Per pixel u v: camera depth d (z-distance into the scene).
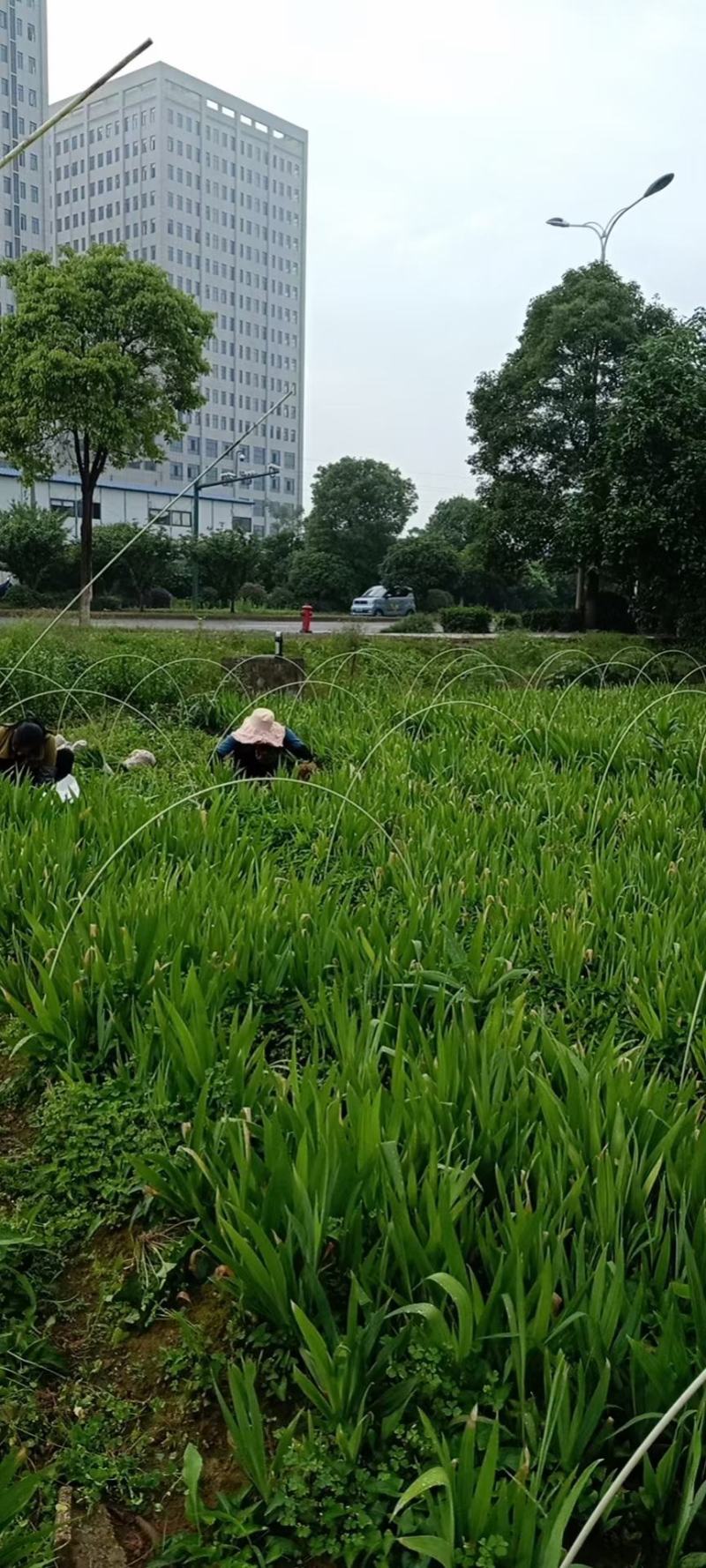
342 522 53.25
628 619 28.28
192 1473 2.16
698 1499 1.99
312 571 49.88
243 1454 2.17
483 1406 2.24
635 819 6.11
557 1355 2.22
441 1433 2.20
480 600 51.97
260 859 5.22
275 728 7.72
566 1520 1.88
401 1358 2.35
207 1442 2.40
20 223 80.69
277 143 98.50
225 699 10.92
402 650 17.69
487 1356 2.33
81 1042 3.66
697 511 20.20
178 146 88.75
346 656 13.23
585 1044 3.67
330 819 6.04
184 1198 2.86
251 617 36.47
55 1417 2.45
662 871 5.15
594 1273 2.30
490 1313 2.31
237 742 7.68
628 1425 2.11
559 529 24.28
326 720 10.25
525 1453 2.01
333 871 5.23
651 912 4.70
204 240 92.62
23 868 4.80
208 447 94.69
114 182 91.31
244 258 97.06
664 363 20.17
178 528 66.81
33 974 4.05
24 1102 3.61
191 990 3.52
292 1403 2.45
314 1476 2.17
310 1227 2.47
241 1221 2.51
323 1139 2.63
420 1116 2.83
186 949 4.02
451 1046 3.15
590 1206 2.62
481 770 7.59
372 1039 3.21
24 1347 2.56
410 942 4.07
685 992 3.84
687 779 7.78
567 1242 2.59
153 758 8.61
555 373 26.19
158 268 23.81
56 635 14.60
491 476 28.14
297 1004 3.88
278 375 102.69
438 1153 2.66
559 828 6.04
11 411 23.14
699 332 21.58
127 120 89.19
